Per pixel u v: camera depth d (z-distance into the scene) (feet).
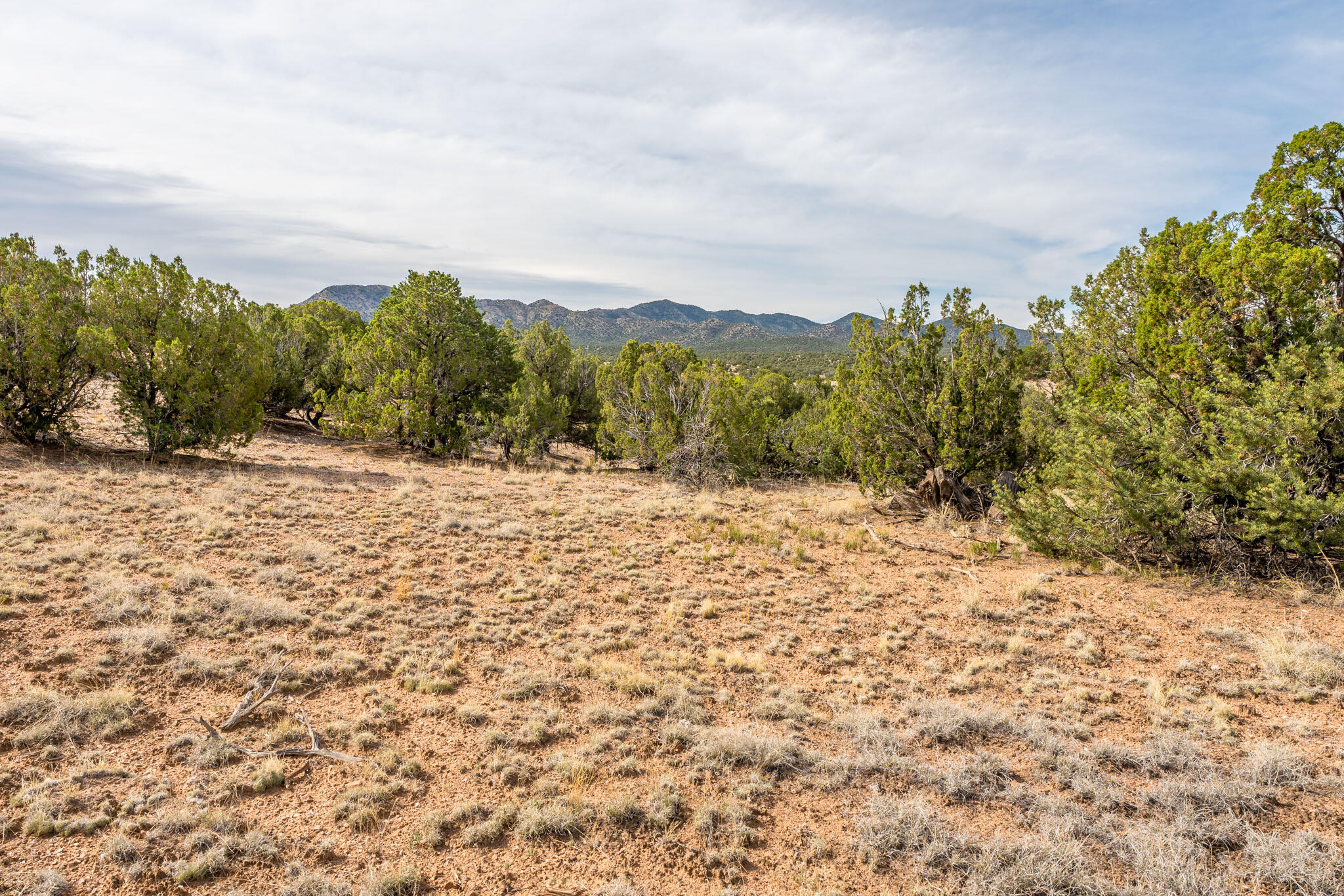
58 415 45.27
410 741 16.55
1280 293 30.81
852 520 46.57
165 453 47.09
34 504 30.71
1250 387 30.86
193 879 11.44
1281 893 12.18
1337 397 27.25
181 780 14.11
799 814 14.60
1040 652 24.08
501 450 73.41
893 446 48.65
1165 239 40.37
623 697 19.60
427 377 68.18
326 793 14.21
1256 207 41.22
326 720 17.12
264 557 28.07
